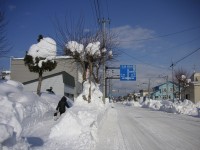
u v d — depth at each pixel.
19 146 6.56
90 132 11.45
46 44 23.95
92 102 26.20
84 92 25.47
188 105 35.53
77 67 41.03
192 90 57.62
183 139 12.13
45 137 10.73
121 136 12.63
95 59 25.44
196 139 12.19
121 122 19.36
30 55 23.86
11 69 45.81
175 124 18.64
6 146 5.98
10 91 14.79
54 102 20.81
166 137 12.65
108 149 9.58
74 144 9.66
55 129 11.06
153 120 21.59
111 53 30.23
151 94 103.38
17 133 6.91
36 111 14.37
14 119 7.15
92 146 9.62
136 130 14.98
